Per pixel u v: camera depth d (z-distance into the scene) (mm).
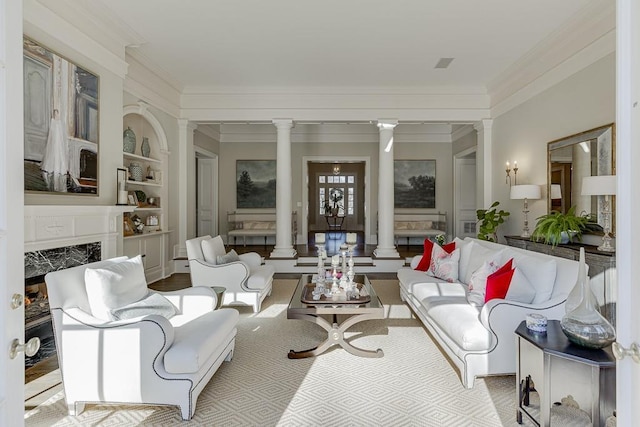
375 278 6312
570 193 4352
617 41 987
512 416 2248
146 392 2203
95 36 3934
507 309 2553
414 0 3713
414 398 2455
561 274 2732
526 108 5379
